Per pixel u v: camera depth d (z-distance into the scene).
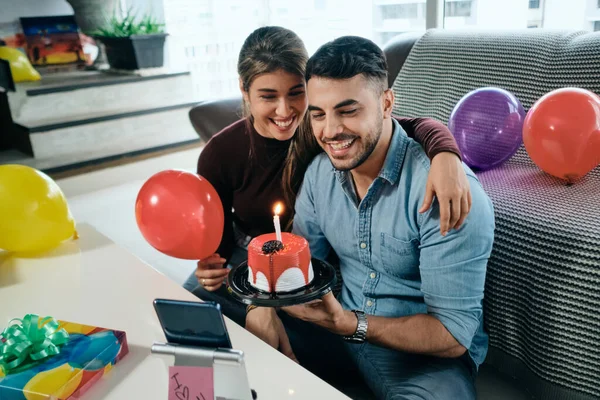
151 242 1.12
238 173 1.43
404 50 2.12
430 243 1.02
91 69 4.38
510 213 1.28
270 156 1.38
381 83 0.97
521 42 1.72
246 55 1.23
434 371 1.05
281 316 1.28
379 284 1.17
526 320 1.27
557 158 1.35
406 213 1.06
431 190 0.95
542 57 1.64
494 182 1.48
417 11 2.84
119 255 1.24
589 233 1.14
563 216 1.22
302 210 1.26
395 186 1.07
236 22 4.20
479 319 1.07
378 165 1.07
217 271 1.19
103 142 3.70
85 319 0.97
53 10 4.13
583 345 1.17
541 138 1.36
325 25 3.45
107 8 4.36
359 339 1.02
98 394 0.79
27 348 0.81
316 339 1.23
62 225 1.26
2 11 3.90
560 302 1.19
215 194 1.12
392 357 1.11
